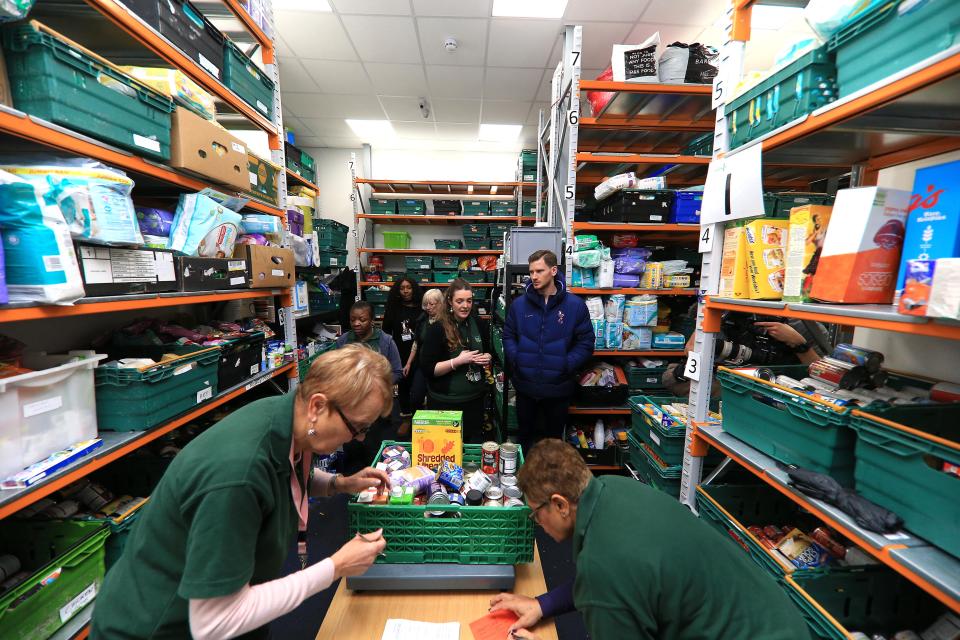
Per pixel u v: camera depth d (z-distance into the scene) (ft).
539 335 7.87
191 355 4.83
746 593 2.57
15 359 3.39
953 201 2.49
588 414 9.37
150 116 4.14
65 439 3.51
